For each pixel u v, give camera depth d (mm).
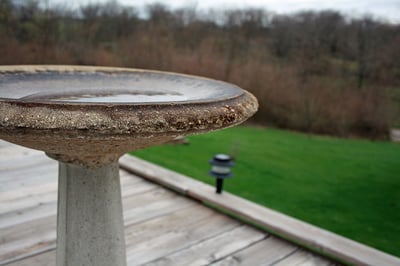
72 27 6449
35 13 6156
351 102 6301
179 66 6285
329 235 1786
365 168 4324
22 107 635
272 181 3537
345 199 3162
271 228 1878
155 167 2711
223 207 2098
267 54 6551
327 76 6441
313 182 3623
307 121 6273
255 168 3967
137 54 6434
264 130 6203
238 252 1758
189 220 2047
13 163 2730
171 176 2535
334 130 6324
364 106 6309
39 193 2264
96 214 1038
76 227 1044
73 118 618
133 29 6664
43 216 1989
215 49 6500
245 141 5270
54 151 877
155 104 685
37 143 782
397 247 2264
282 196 3129
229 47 6570
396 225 2621
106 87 1259
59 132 621
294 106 6305
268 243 1852
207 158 4160
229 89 1054
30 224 1899
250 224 2031
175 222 2014
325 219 2674
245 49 6578
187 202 2275
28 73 1299
